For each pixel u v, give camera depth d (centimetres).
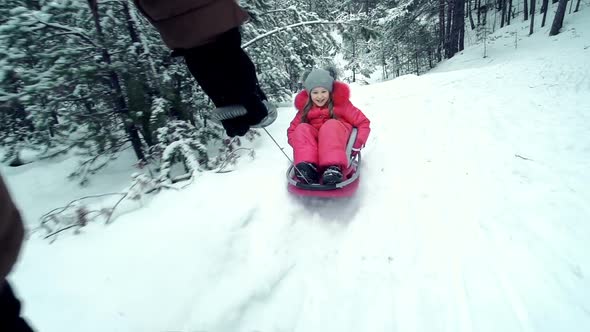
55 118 358
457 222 225
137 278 166
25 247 211
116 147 408
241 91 120
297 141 259
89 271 174
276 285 186
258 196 254
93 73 325
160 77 371
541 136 344
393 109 534
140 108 366
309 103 308
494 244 200
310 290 185
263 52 502
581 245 190
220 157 350
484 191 256
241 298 166
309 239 226
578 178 257
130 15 361
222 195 253
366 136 289
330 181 231
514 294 166
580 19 1930
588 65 824
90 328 141
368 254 207
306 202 256
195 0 93
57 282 168
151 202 261
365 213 247
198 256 183
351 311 169
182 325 147
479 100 536
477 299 166
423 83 750
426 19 2058
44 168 480
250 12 440
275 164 320
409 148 355
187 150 333
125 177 441
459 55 2175
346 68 1617
